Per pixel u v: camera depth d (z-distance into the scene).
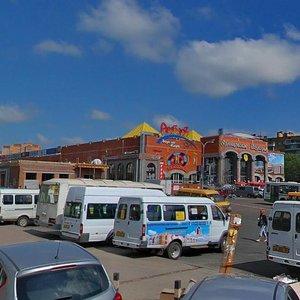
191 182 67.69
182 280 12.36
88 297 5.11
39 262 5.33
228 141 80.44
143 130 76.75
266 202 56.19
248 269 14.91
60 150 82.31
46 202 23.47
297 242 13.41
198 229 17.67
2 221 28.27
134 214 16.67
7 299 4.85
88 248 18.97
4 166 53.59
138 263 15.20
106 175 57.75
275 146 172.88
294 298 5.17
